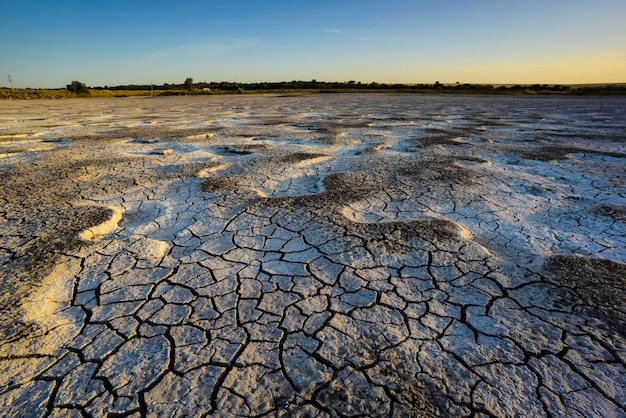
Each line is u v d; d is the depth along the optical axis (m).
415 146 7.69
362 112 17.25
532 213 3.82
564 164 5.89
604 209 3.84
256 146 7.66
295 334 2.06
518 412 1.58
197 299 2.37
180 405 1.63
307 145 7.91
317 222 3.51
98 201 4.21
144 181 4.98
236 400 1.65
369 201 4.12
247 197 4.28
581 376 1.76
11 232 3.32
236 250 3.02
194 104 26.31
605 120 12.83
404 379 1.75
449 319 2.18
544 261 2.81
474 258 2.84
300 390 1.70
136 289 2.48
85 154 6.98
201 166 5.81
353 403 1.63
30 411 1.60
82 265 2.77
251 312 2.24
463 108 19.77
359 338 2.03
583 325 2.11
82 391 1.70
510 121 12.73
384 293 2.43
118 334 2.07
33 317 2.20
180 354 1.92
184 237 3.28
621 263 2.77
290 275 2.64
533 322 2.14
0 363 1.86
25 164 6.08
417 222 3.49
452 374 1.78
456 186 4.65
